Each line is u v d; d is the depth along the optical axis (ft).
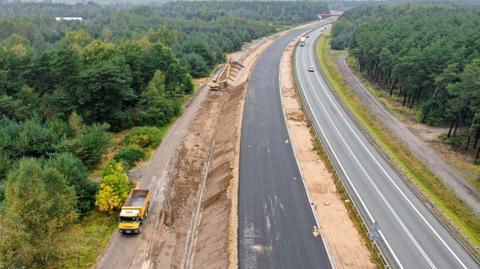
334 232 128.47
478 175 183.83
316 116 244.22
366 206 145.28
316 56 430.61
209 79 348.79
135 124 239.50
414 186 160.15
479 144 219.20
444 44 289.74
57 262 119.96
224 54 437.58
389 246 122.72
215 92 310.86
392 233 129.59
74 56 230.27
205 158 201.77
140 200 146.92
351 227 131.75
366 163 182.50
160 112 238.48
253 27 592.19
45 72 234.79
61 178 121.19
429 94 269.64
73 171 147.54
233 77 352.69
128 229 133.90
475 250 122.72
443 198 158.92
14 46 353.92
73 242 123.13
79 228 135.54
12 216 100.94
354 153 192.95
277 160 179.32
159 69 276.41
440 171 184.65
